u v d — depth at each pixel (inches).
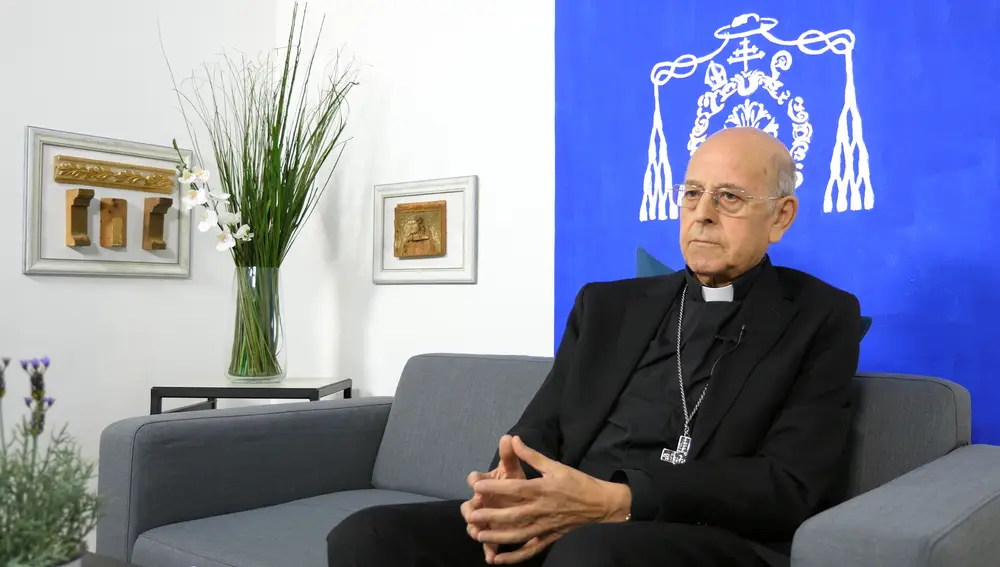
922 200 74.4
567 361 65.7
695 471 50.1
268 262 105.4
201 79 117.5
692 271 63.2
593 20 94.3
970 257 72.0
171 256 113.8
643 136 90.4
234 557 62.7
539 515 49.1
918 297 74.5
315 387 102.1
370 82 115.1
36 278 100.7
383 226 112.7
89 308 105.7
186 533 68.7
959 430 58.9
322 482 84.7
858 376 63.9
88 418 105.3
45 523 39.1
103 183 106.3
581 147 94.6
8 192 98.4
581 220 94.3
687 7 88.0
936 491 45.4
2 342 97.8
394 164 112.4
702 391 58.0
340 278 118.0
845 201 78.3
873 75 77.0
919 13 74.7
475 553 53.1
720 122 85.7
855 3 78.0
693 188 61.2
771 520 49.5
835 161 78.9
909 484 47.3
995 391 70.6
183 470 73.5
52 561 39.4
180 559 65.2
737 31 84.7
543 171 98.1
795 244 81.0
